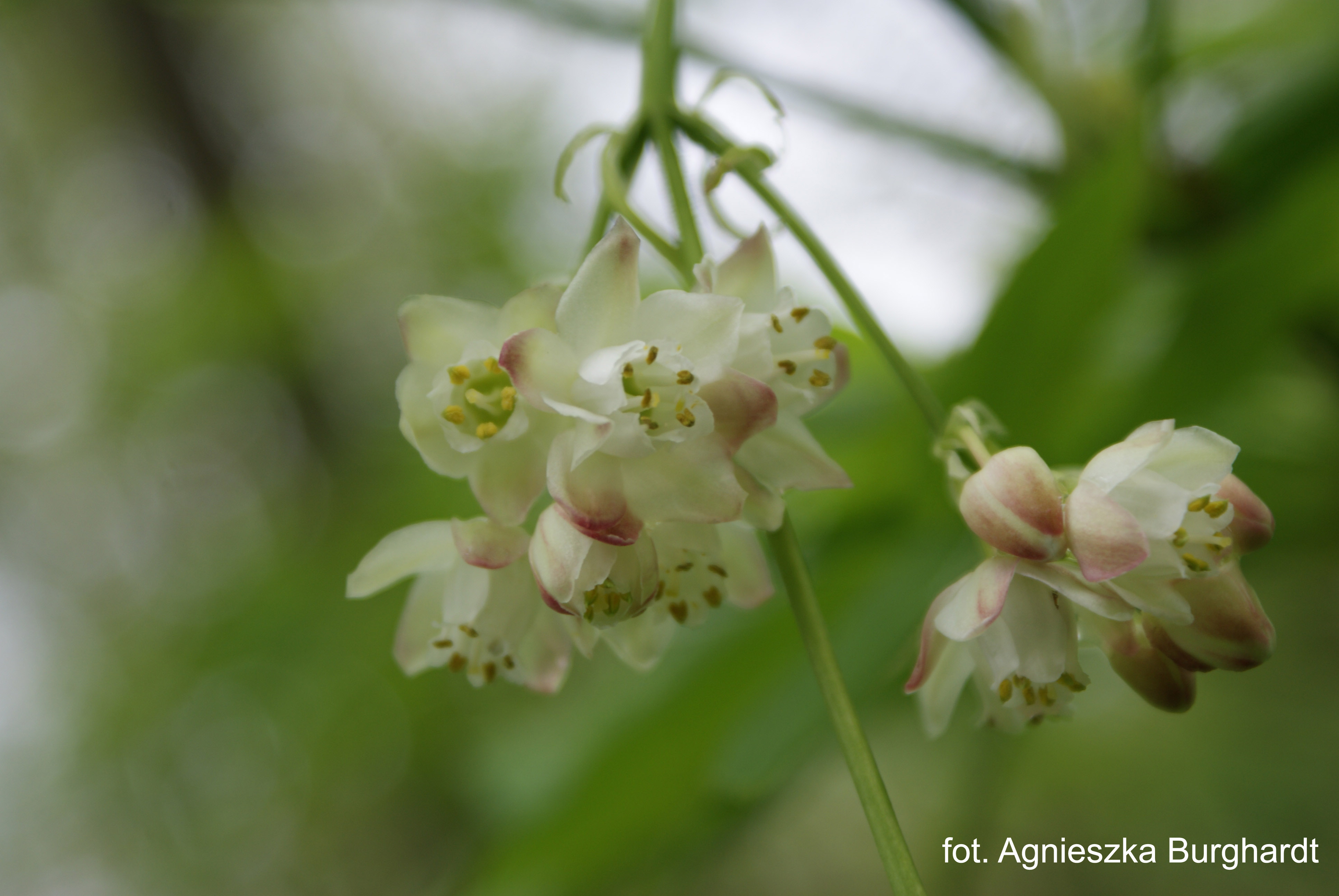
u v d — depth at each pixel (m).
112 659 0.78
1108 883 0.64
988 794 0.32
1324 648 0.53
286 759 0.69
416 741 0.60
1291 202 0.27
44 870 0.91
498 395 0.23
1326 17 0.30
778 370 0.23
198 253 0.87
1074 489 0.23
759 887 0.78
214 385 0.86
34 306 0.96
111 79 0.88
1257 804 0.57
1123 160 0.26
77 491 1.00
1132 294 0.29
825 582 0.27
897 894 0.22
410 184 0.87
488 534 0.24
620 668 0.29
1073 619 0.23
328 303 0.87
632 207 0.24
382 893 0.75
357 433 0.83
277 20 0.88
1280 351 0.28
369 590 0.24
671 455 0.23
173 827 0.79
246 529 0.82
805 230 0.24
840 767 0.55
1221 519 0.23
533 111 0.77
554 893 0.28
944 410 0.27
